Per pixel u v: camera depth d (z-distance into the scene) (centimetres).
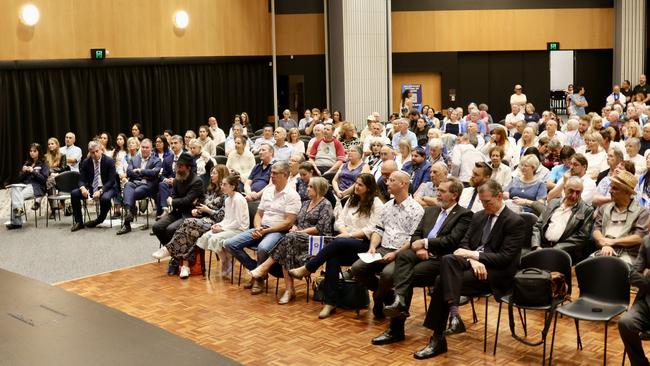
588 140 794
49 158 1099
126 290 691
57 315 430
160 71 1515
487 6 1775
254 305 635
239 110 1641
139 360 360
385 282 554
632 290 631
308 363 496
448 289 500
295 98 1717
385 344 530
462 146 857
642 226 568
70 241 906
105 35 1435
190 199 768
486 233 539
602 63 1831
